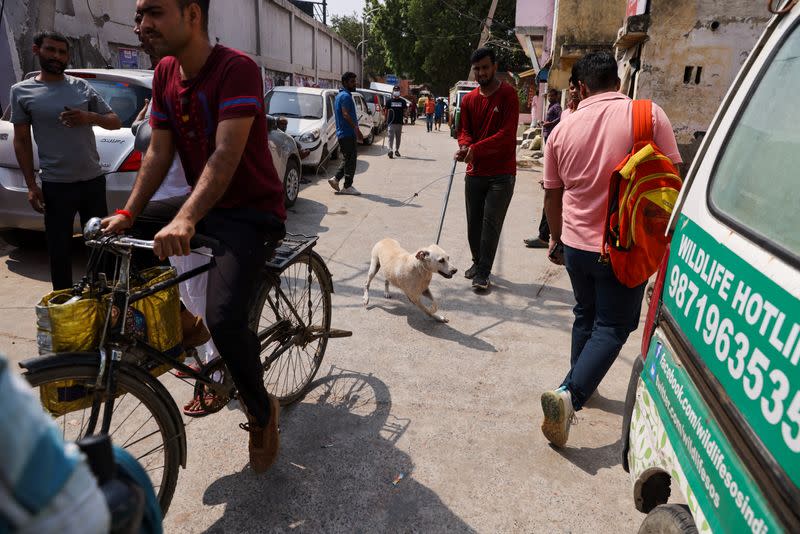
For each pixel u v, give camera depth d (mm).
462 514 2402
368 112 16609
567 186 2783
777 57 1595
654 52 6766
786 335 1126
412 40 43156
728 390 1305
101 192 4059
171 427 2164
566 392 2711
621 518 2408
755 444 1156
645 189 2311
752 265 1322
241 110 2045
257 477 2578
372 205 8297
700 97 6832
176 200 3070
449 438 2912
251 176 2262
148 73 5641
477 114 4809
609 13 10477
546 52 18625
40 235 5586
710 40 6656
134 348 2100
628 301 2693
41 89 3744
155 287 2123
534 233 7020
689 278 1667
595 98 2688
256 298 2713
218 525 2299
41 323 1874
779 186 1349
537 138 15523
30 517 729
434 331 4188
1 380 732
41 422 772
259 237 2309
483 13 38938
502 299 4863
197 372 2428
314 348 3547
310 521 2338
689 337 1579
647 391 1861
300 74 24859
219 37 15148
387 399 3252
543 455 2809
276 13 20703
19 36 7246
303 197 8750
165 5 1946
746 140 1603
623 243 2406
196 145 2260
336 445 2822
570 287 5191
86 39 8867
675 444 1565
